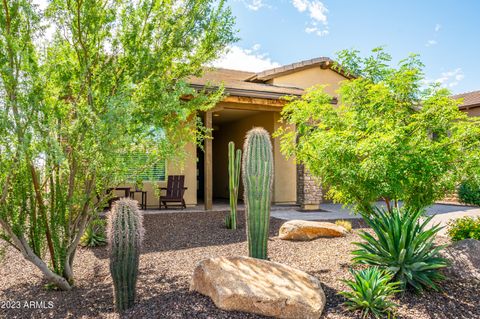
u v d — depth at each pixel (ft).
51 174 13.55
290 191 44.83
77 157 13.16
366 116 18.54
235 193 27.27
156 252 20.54
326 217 33.55
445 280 14.82
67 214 14.66
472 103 51.75
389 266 14.67
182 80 14.67
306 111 19.67
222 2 16.06
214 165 57.47
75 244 14.82
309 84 49.14
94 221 15.81
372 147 15.57
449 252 16.98
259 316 11.30
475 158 15.75
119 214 11.87
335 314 11.77
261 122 46.14
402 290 13.14
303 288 12.34
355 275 12.95
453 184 16.96
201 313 11.41
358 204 19.07
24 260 19.10
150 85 13.88
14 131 10.94
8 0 11.83
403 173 16.20
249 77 47.26
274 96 35.17
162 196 36.42
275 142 44.09
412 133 17.29
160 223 28.96
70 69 13.30
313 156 19.13
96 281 15.66
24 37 11.91
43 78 12.05
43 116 11.84
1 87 11.18
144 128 13.47
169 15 15.08
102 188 15.03
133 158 13.84
